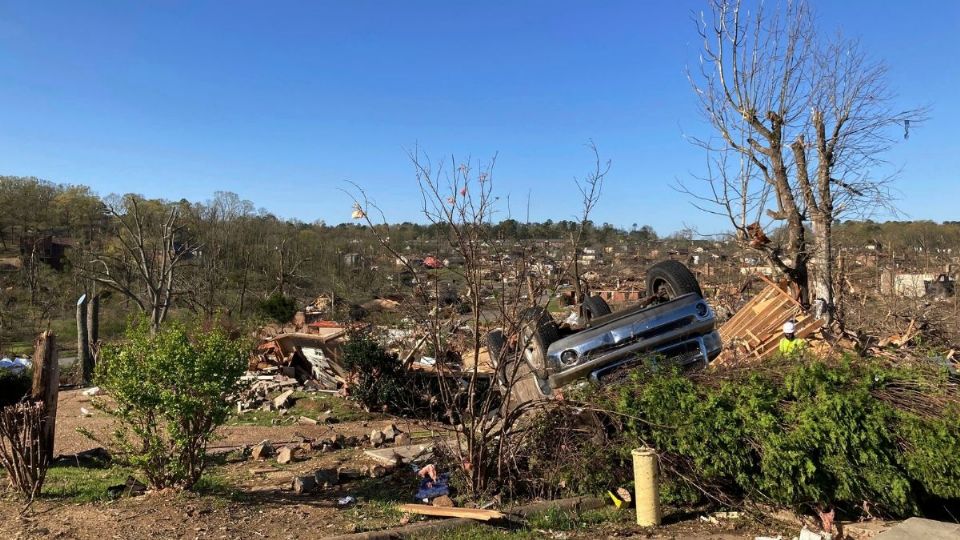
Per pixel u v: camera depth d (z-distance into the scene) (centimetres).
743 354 874
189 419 617
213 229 5200
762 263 1917
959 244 2822
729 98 1498
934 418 555
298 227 5859
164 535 526
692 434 593
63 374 2022
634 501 621
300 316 3133
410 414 1243
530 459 658
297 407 1362
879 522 568
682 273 898
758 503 604
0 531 541
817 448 562
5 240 6294
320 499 643
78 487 675
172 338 611
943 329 1612
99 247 5381
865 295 1906
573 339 762
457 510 582
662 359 693
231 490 661
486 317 696
